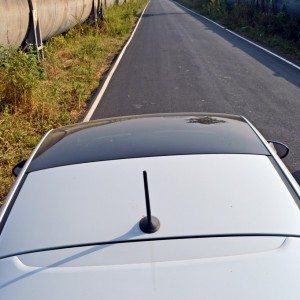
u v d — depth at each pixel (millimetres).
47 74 13719
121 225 2223
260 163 2725
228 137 3041
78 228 2225
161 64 16453
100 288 1885
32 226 2273
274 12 26359
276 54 18375
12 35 12742
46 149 3088
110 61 17703
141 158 2756
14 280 1956
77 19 22219
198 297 1828
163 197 2387
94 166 2715
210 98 11344
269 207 2320
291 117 9547
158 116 3592
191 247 2072
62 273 1968
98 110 10492
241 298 1822
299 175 6582
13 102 9805
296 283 1889
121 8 39312
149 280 1905
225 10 36469
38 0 15102
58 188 2545
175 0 81875
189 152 2801
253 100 11055
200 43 21953
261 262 1982
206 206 2314
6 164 7273
